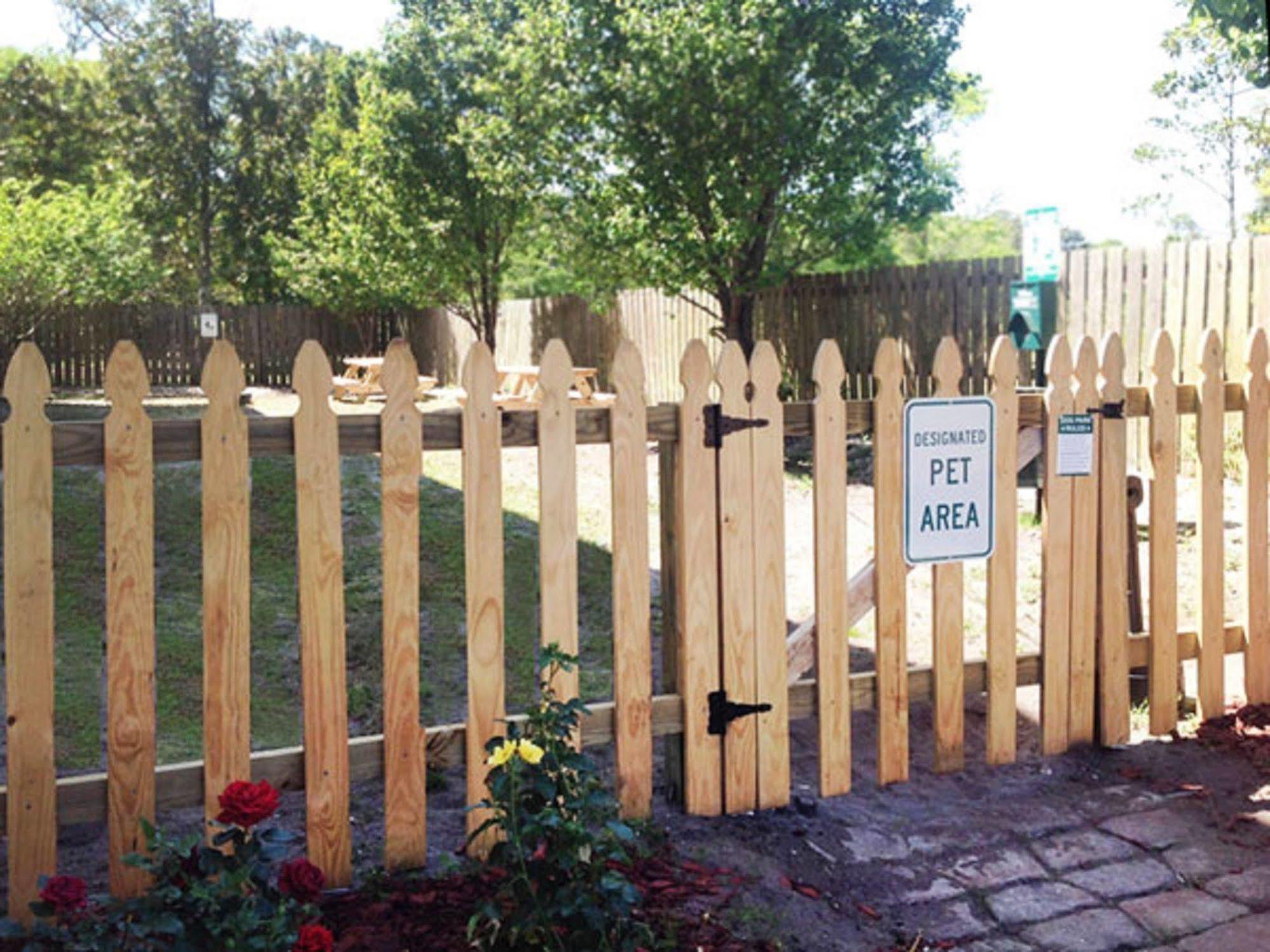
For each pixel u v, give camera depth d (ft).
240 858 10.87
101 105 125.80
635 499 15.20
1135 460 37.93
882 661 16.83
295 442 13.56
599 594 26.11
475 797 14.53
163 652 21.57
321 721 13.74
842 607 16.56
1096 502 18.20
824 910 13.89
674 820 15.71
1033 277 33.53
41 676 12.62
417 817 14.23
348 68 98.99
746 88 44.29
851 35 45.06
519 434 14.67
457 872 13.88
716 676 15.83
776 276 48.08
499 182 57.47
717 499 15.70
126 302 87.71
